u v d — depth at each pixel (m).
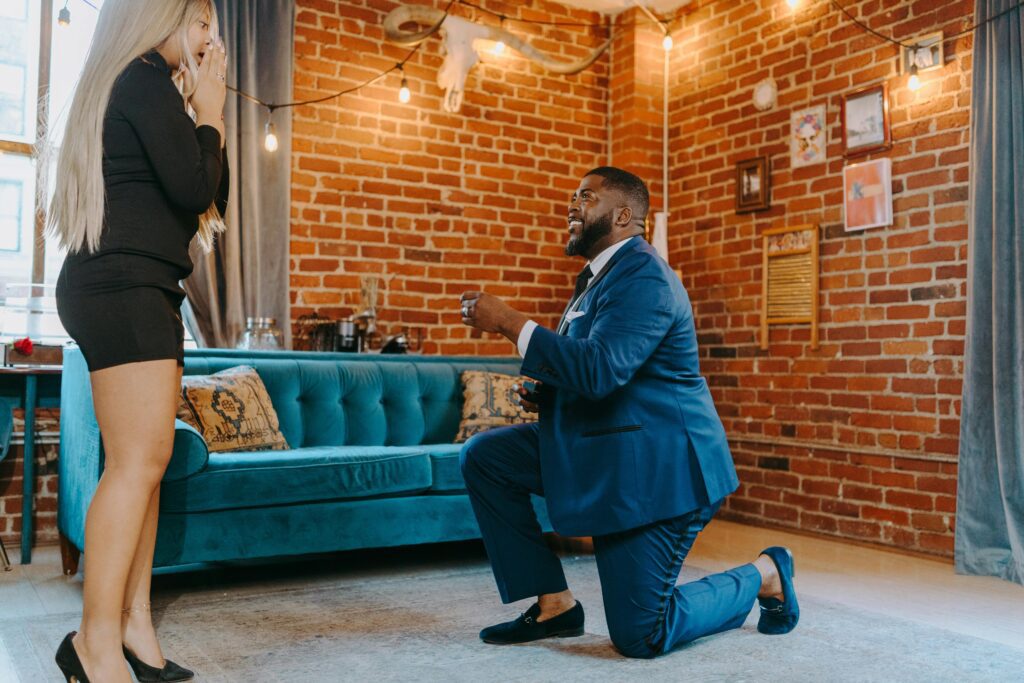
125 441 1.76
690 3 5.12
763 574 2.39
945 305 3.78
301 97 4.42
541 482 2.34
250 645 2.31
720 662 2.20
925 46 3.88
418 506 3.18
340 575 3.22
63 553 3.21
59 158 1.78
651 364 2.19
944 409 3.77
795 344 4.45
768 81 4.62
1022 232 3.40
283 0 4.29
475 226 4.93
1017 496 3.37
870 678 2.10
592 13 5.35
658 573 2.15
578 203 2.35
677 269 5.16
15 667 2.11
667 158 5.25
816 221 4.36
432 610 2.70
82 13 4.02
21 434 3.74
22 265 3.92
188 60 1.86
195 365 3.48
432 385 3.96
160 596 2.87
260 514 2.88
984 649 2.38
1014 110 3.45
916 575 3.42
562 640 2.38
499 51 4.93
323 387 3.70
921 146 3.91
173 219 1.84
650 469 2.11
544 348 2.07
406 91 4.52
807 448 4.36
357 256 4.55
